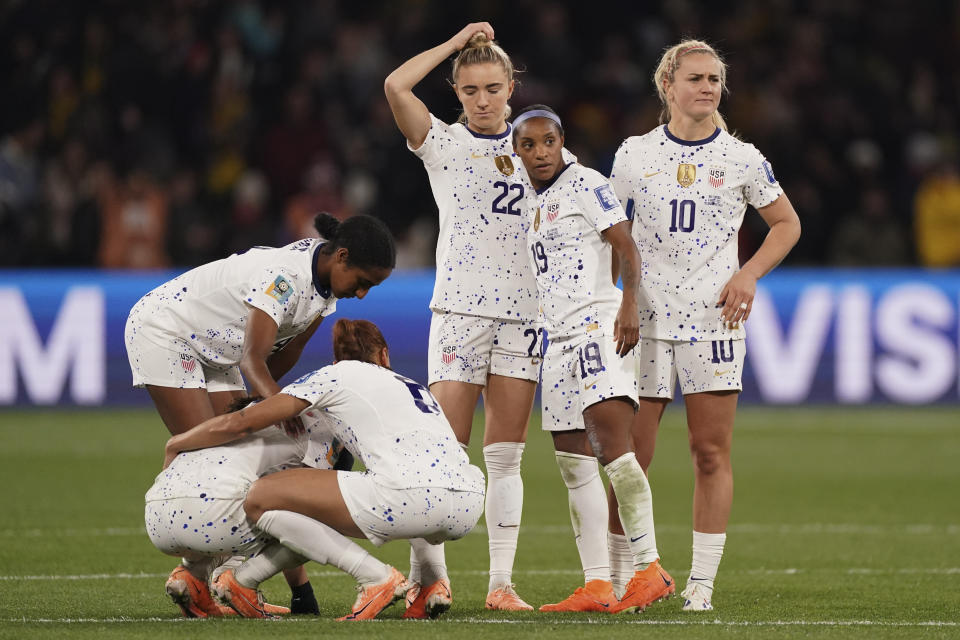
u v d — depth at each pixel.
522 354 20.25
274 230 56.31
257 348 17.92
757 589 21.25
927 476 36.59
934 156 61.25
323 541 17.27
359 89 60.94
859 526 28.77
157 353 19.14
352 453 18.16
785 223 19.61
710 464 19.28
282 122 61.09
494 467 20.14
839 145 61.53
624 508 18.45
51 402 48.50
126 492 32.38
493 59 20.17
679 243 19.31
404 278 49.56
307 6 63.03
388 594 17.36
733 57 63.75
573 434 19.02
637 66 64.06
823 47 65.25
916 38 66.38
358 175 58.28
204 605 18.02
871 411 49.34
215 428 17.44
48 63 59.62
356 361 18.09
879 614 18.64
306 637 15.76
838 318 49.69
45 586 20.81
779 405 49.84
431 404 18.05
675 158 19.41
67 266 54.25
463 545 26.31
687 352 19.30
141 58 59.50
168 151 58.22
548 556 25.12
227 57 60.56
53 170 55.72
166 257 54.62
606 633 16.30
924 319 49.44
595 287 18.73
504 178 20.22
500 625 16.84
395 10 64.19
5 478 34.34
